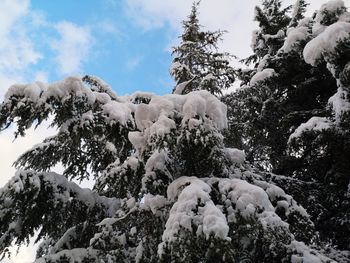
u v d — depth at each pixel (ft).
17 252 21.91
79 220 22.81
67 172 26.14
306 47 22.08
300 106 32.40
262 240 15.21
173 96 16.85
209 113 16.28
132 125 19.02
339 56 20.89
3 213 20.44
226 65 32.24
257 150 33.55
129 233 19.35
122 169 18.19
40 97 17.80
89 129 18.15
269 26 41.19
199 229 13.00
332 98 23.62
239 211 14.47
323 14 25.59
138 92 21.29
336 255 21.48
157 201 16.28
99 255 18.57
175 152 16.15
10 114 17.79
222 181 15.90
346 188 25.43
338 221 25.27
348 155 24.47
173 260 12.98
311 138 24.49
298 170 29.55
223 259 12.48
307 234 17.28
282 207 17.52
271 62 32.37
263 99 30.37
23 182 19.98
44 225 22.49
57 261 18.94
